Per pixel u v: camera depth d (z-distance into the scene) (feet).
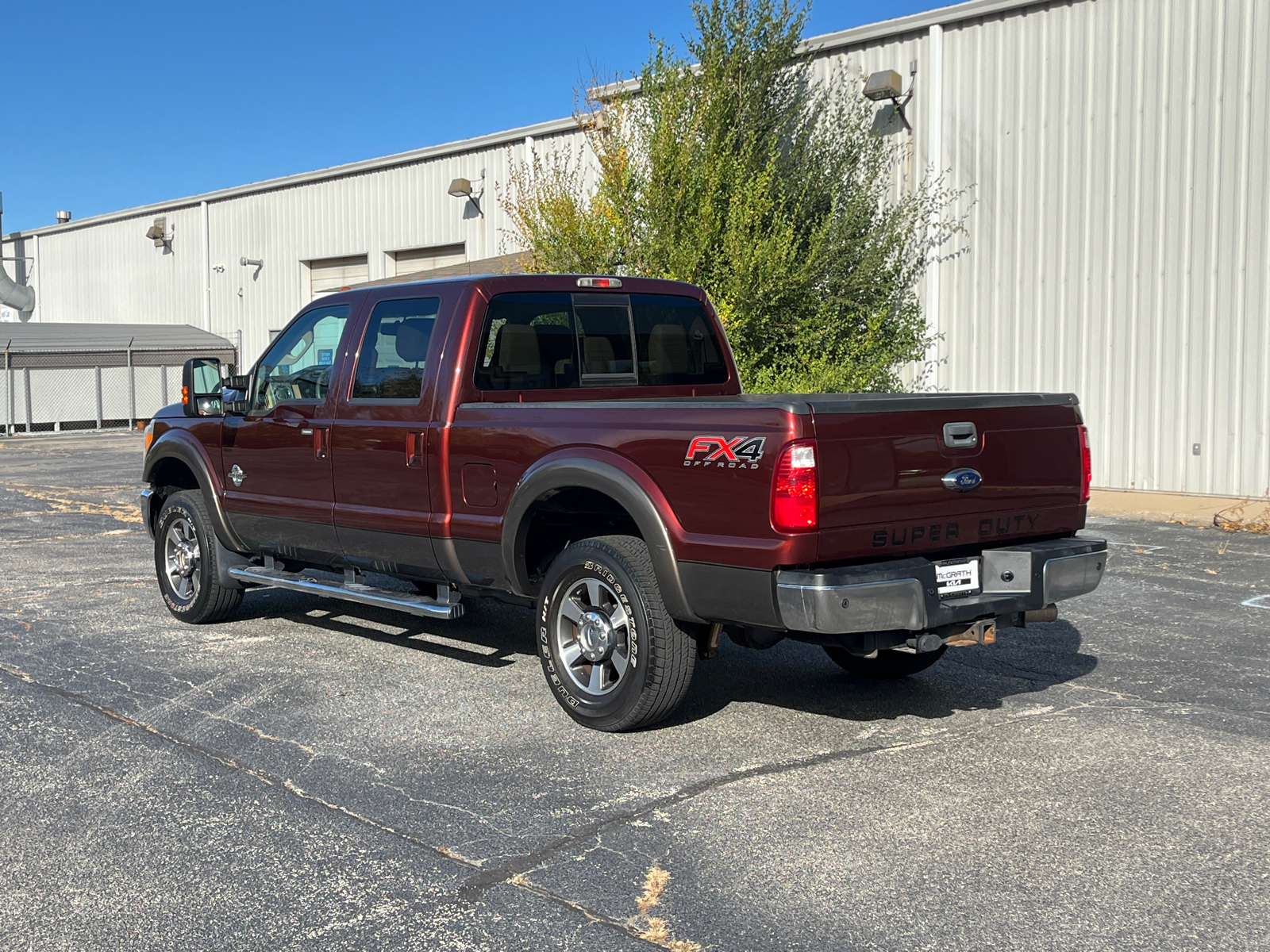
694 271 45.21
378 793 13.74
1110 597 25.73
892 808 13.16
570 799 13.52
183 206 99.45
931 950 9.90
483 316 18.17
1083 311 44.93
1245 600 25.39
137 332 97.45
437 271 70.18
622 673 15.74
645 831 12.53
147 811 13.14
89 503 45.29
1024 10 45.55
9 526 38.42
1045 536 16.56
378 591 19.77
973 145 47.24
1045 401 16.30
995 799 13.46
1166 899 10.84
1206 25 41.39
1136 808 13.14
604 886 11.18
